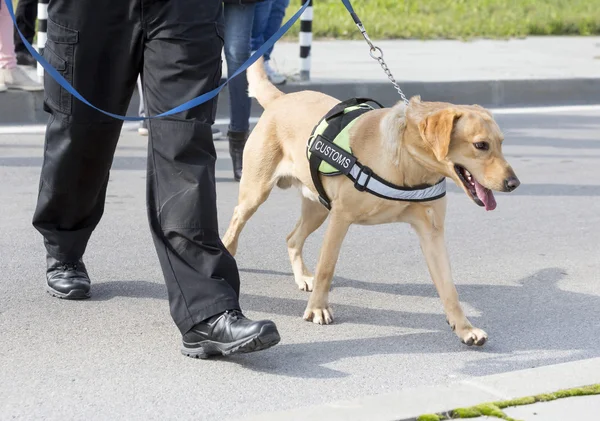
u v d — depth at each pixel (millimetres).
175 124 6918
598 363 6871
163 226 6996
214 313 6848
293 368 7031
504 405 6156
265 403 6406
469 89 19359
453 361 7289
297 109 8500
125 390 6562
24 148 14609
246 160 8883
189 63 6902
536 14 28203
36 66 18328
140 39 7152
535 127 17391
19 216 11070
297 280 9102
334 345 7559
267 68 17734
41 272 9125
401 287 9156
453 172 7281
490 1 29844
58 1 7223
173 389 6594
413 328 8031
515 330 8047
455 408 6094
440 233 7793
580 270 9828
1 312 8031
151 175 7070
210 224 6961
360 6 28078
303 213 9133
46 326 7746
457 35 25547
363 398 6227
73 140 7684
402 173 7465
